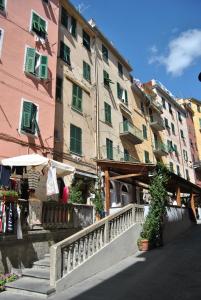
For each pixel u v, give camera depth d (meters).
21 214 9.55
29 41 17.95
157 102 38.03
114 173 18.19
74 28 23.64
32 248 9.84
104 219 10.48
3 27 16.47
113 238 10.90
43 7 19.81
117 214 11.45
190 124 49.81
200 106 54.38
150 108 35.59
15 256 9.09
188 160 44.28
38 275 8.54
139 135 28.75
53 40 19.91
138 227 12.94
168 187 21.84
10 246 8.96
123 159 25.61
